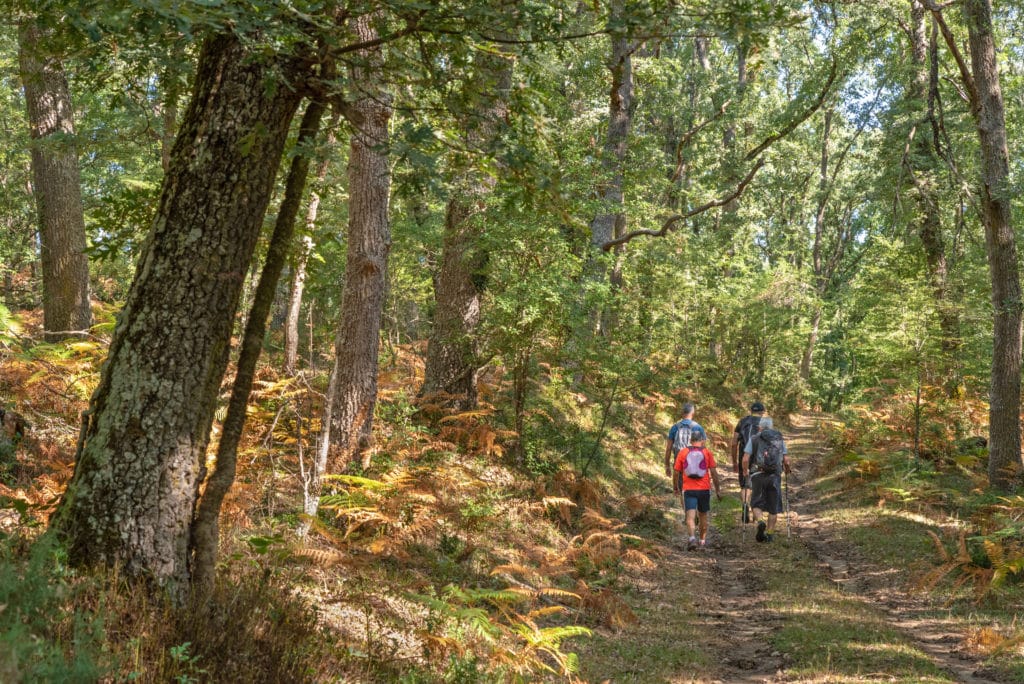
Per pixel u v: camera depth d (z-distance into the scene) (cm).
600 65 1627
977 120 1495
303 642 469
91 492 421
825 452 2364
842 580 1064
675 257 2409
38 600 354
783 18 468
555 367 1393
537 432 1397
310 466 880
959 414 1859
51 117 1202
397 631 599
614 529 1133
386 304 2050
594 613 848
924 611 900
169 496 429
